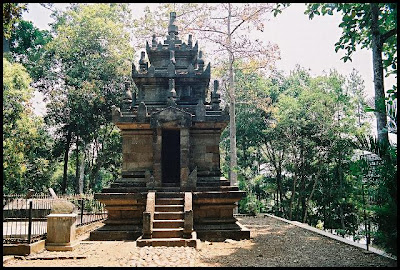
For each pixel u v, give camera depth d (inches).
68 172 1962.4
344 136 1206.3
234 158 1112.8
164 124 635.5
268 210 1466.5
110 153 1536.7
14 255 440.8
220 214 609.6
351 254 453.7
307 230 695.7
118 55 1412.4
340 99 1251.8
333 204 1293.1
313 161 1323.8
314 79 1337.4
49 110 1432.1
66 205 499.8
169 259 415.2
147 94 715.4
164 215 559.2
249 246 515.5
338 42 648.4
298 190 1434.5
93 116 1409.9
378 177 402.9
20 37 1616.6
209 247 506.6
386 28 657.6
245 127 1523.1
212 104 697.6
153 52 753.0
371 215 428.1
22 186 1294.3
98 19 1406.3
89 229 729.0
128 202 603.8
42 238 498.0
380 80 585.0
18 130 1088.8
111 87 1416.1
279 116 1326.3
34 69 1473.9
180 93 712.4
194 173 622.2
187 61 755.4
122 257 427.8
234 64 1259.2
